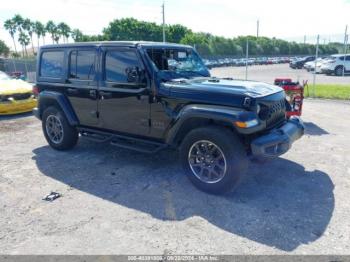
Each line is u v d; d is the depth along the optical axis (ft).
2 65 80.53
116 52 15.71
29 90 31.86
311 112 30.60
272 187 14.07
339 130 23.68
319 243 10.00
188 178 13.96
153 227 11.07
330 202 12.64
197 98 13.35
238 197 13.17
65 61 18.25
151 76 14.53
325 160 17.35
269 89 14.26
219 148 12.64
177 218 11.64
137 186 14.47
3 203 12.99
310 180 14.78
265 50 207.10
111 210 12.32
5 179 15.51
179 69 16.42
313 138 21.58
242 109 12.40
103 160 18.01
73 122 18.33
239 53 182.80
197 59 18.12
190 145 13.48
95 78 16.74
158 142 15.39
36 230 10.98
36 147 20.88
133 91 15.19
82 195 13.66
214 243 10.10
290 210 12.07
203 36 194.80
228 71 104.53
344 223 11.09
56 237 10.54
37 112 20.36
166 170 16.31
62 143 19.39
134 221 11.48
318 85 52.06
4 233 10.81
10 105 30.17
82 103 17.78
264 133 13.32
